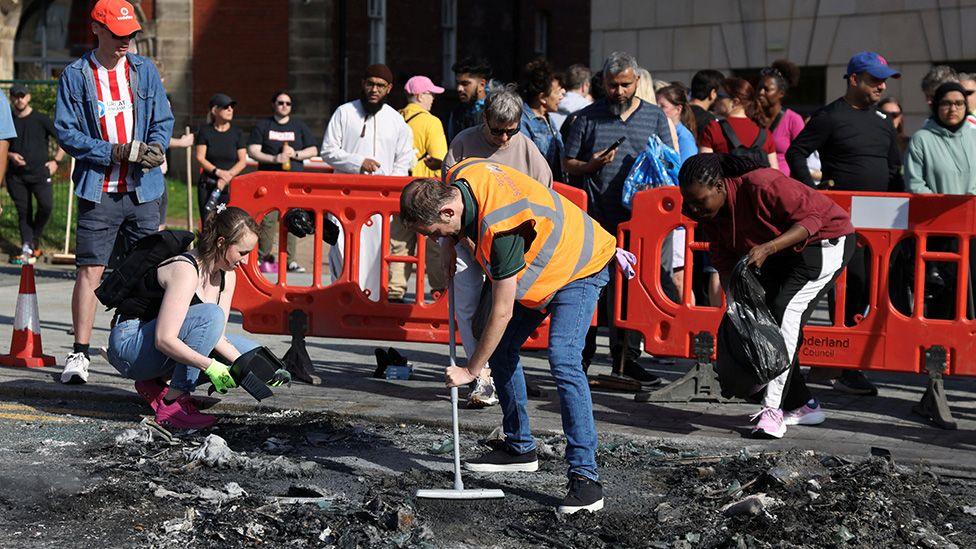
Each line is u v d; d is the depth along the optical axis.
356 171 9.88
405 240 10.96
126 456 6.22
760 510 5.30
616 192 8.44
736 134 9.79
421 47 29.64
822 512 5.37
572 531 5.21
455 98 30.61
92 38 28.80
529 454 6.16
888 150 8.66
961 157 8.85
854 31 19.66
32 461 6.08
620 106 8.47
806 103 20.52
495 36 32.47
